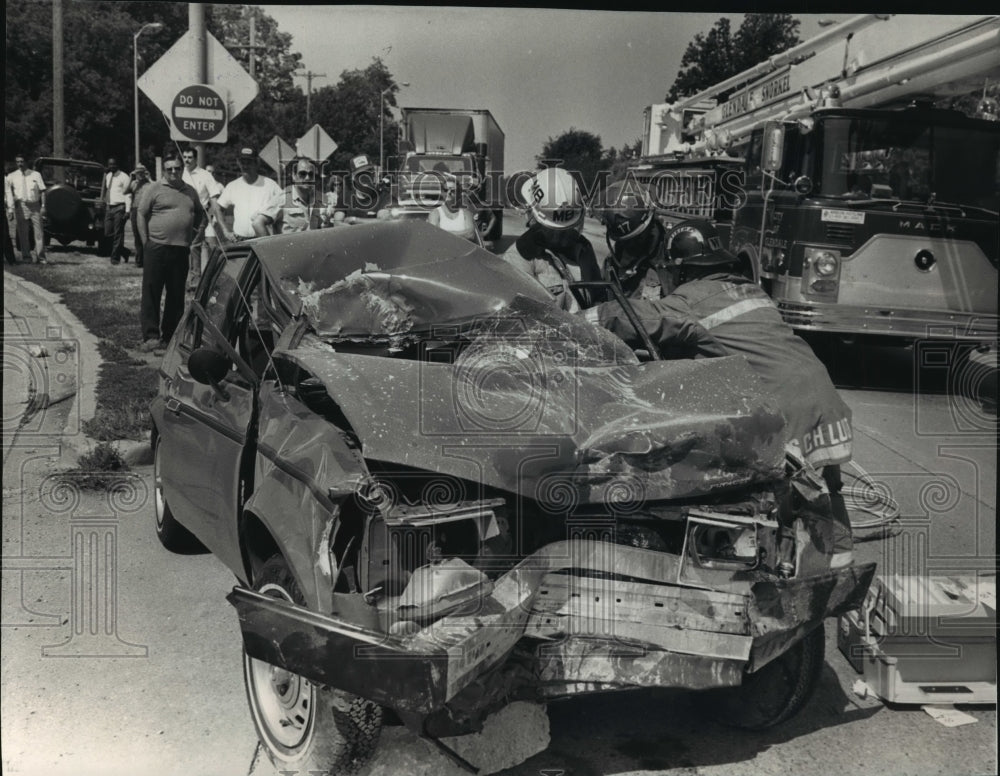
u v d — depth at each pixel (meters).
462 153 14.80
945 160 9.21
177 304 9.91
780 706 3.51
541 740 3.38
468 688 2.93
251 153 9.57
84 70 29.23
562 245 5.28
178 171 9.56
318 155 12.06
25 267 15.62
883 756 3.44
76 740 3.50
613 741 3.51
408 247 4.38
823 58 9.85
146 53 30.17
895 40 8.79
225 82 8.84
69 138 29.25
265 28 13.30
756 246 10.28
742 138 11.85
